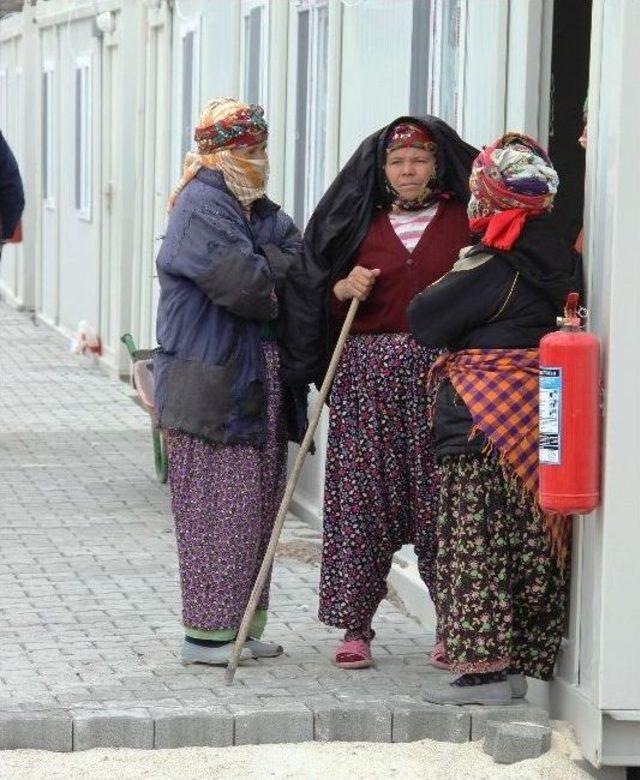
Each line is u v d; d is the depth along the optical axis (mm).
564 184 11875
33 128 34750
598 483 8875
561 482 8797
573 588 9375
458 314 9242
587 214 9234
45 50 33000
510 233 9195
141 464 18266
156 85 23547
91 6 27109
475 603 9258
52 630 11312
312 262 10250
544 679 9508
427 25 12148
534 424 9211
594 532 9008
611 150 8812
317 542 14266
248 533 10336
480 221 9367
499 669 9320
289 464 15867
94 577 12922
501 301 9219
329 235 10180
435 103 12000
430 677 10242
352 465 10195
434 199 10156
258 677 10203
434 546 10164
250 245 10125
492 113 10758
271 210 10617
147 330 24078
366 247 10117
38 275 34125
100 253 26906
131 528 14836
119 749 9102
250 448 10289
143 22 23938
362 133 13711
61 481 17156
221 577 10312
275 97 16281
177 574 13078
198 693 9773
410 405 10039
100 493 16531
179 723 9164
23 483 17000
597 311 9039
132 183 24891
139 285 24547
